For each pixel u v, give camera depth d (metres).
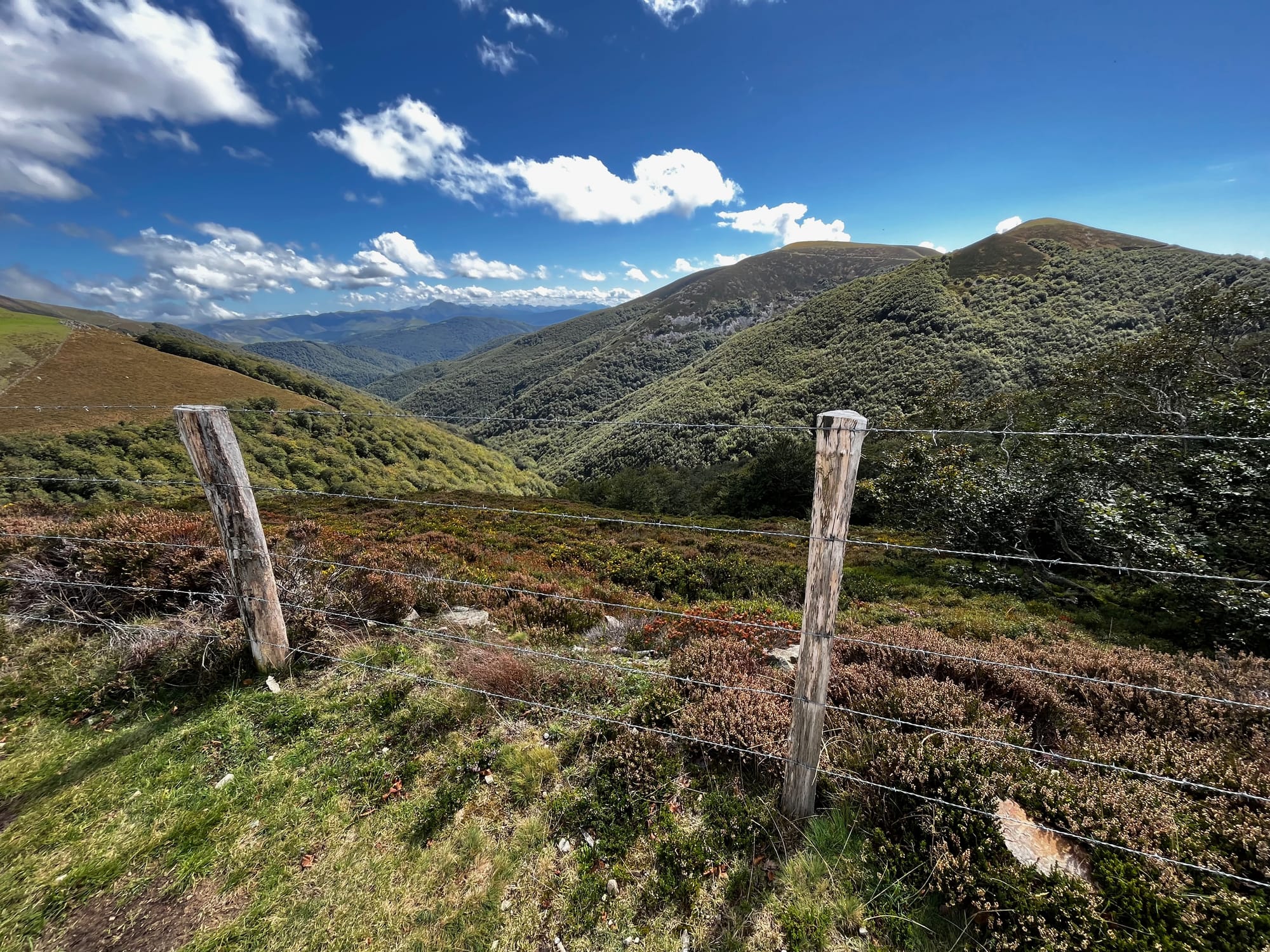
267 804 2.74
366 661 3.93
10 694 3.54
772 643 5.00
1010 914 2.07
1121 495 9.88
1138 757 3.01
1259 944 1.88
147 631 3.96
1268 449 8.34
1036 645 5.77
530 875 2.38
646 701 3.42
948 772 2.60
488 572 8.27
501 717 3.36
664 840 2.53
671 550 14.07
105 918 2.19
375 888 2.33
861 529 21.98
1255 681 4.29
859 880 2.31
